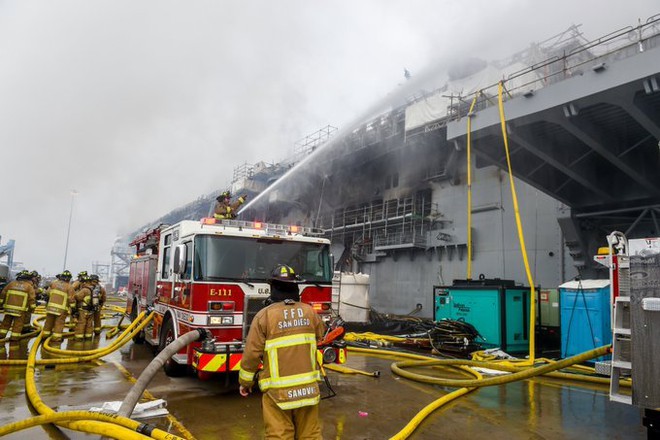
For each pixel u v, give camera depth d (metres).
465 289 10.68
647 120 9.77
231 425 4.37
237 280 5.54
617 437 4.33
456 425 4.62
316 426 2.91
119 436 3.38
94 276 10.99
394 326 13.66
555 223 15.93
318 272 6.20
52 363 7.30
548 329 11.80
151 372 3.92
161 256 7.38
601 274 14.54
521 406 5.44
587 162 13.20
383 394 5.91
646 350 3.48
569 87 9.67
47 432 4.04
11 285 9.40
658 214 13.14
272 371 2.78
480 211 18.47
